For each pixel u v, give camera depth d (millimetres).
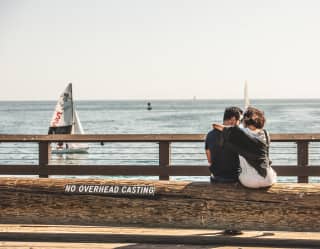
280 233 5633
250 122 5129
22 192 5457
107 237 5500
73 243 5344
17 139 7613
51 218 5438
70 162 29297
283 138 7293
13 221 5488
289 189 5082
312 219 5035
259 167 4988
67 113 40656
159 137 7375
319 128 64938
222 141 5102
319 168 7348
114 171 7637
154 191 5277
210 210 5188
